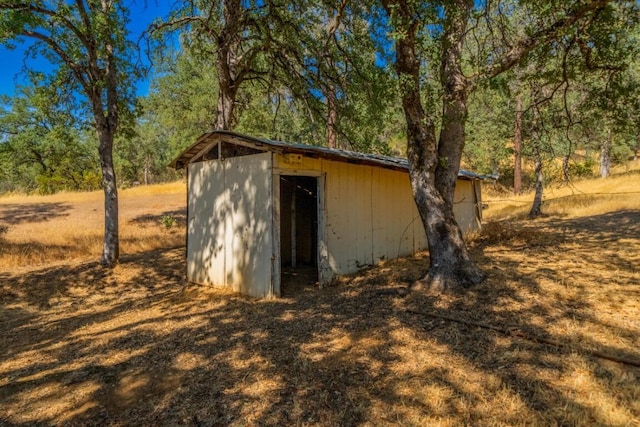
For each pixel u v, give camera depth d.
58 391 3.55
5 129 18.08
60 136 10.81
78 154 28.83
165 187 28.95
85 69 9.80
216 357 3.94
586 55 5.43
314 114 11.30
